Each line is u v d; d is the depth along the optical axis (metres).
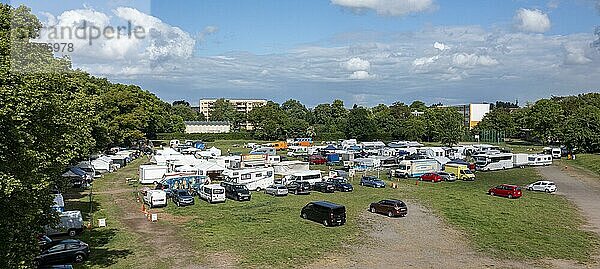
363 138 141.00
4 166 17.52
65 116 27.36
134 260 28.42
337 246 31.50
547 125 126.00
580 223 39.00
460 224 37.84
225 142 143.00
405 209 40.91
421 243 32.38
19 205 18.62
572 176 71.75
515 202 48.50
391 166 82.69
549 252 30.45
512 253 30.20
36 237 20.52
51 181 23.44
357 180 66.12
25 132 18.86
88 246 29.59
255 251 30.30
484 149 98.94
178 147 109.31
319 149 100.88
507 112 169.38
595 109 119.75
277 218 40.00
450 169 69.38
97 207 45.06
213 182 57.25
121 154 87.31
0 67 19.03
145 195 47.78
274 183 58.00
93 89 77.00
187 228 36.38
